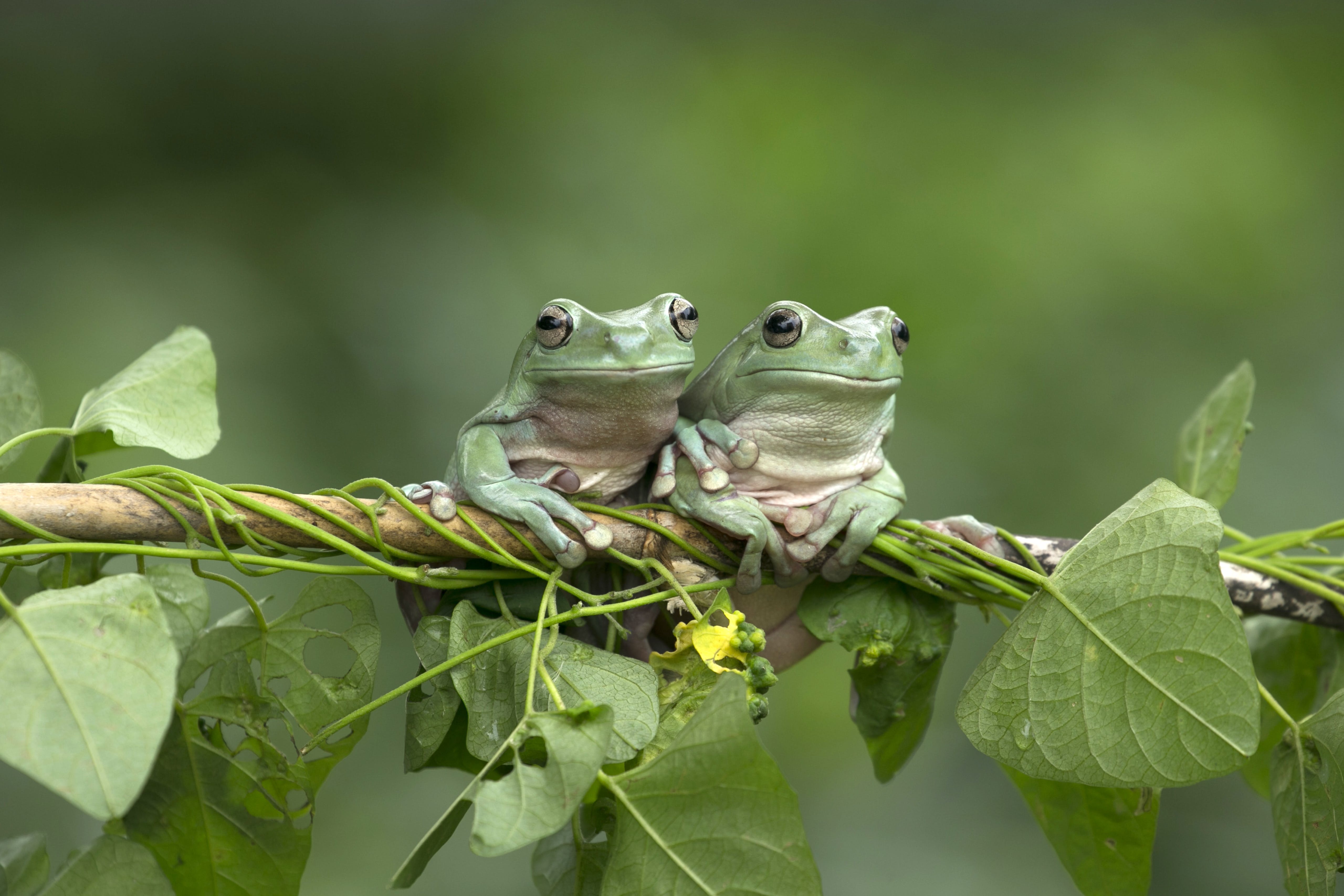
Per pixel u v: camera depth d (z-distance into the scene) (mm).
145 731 2279
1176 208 9297
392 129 9586
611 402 3131
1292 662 3957
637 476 3424
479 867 6637
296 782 2934
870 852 6965
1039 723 2814
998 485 8109
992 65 10125
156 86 9102
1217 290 8992
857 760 7348
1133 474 8164
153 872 2850
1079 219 9234
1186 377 8602
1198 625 2734
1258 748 3305
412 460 8242
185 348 3578
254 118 9281
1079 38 10211
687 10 10602
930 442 8203
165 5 9219
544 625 2871
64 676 2309
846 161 9641
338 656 6820
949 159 9648
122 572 4535
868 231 9289
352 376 8500
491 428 3262
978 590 3246
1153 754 2699
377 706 2867
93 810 2160
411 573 2982
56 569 3273
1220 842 6848
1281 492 8172
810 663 7543
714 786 2494
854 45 10289
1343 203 9602
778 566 3193
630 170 9734
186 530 2846
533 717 2553
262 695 2945
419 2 9930
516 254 9258
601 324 3121
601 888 2498
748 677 2859
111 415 3234
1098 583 2871
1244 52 10148
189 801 2920
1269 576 3473
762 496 3389
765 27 10297
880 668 3359
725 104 10008
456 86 9820
